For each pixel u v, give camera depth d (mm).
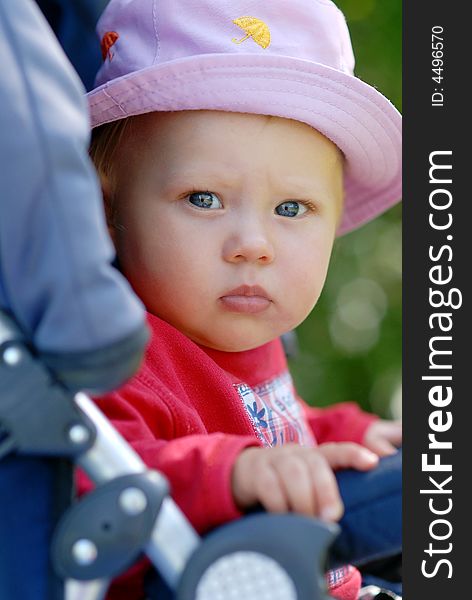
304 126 2396
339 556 1650
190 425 2102
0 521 1519
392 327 5062
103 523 1442
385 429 3035
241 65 2301
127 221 2402
